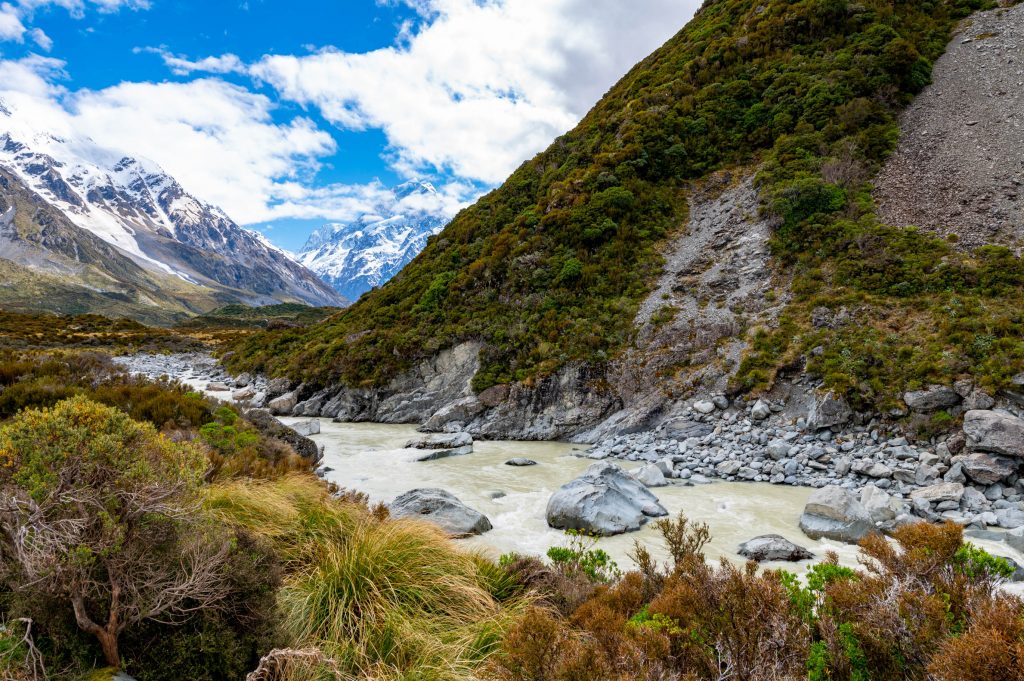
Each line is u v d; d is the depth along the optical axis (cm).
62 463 336
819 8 3891
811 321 2186
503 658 322
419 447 2064
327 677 401
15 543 302
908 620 330
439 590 572
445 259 4041
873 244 2447
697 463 1705
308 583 530
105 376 1744
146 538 354
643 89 4406
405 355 3066
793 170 3058
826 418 1747
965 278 2105
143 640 352
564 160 4309
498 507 1277
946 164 2778
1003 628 268
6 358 3059
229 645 364
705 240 3059
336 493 1053
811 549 984
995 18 3603
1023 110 2853
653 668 305
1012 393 1517
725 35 4391
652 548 998
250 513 667
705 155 3641
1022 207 2395
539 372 2523
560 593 596
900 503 1247
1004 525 1110
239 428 1355
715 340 2350
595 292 2933
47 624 309
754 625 333
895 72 3391
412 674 417
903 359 1814
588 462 1858
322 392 3238
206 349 6706
